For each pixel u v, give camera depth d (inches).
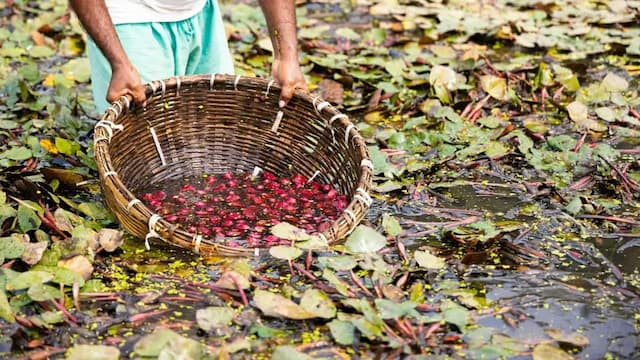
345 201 125.4
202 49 143.3
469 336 101.1
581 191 136.9
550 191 134.6
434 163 144.5
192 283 110.7
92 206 125.0
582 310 107.7
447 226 125.8
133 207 110.8
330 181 130.6
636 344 101.6
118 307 106.3
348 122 126.6
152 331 102.8
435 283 112.7
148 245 112.8
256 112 135.2
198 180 134.4
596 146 148.1
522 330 103.9
